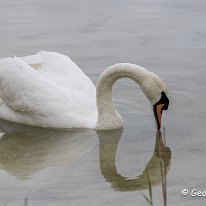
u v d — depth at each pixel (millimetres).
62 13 24109
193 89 18438
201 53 20703
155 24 22953
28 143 16031
